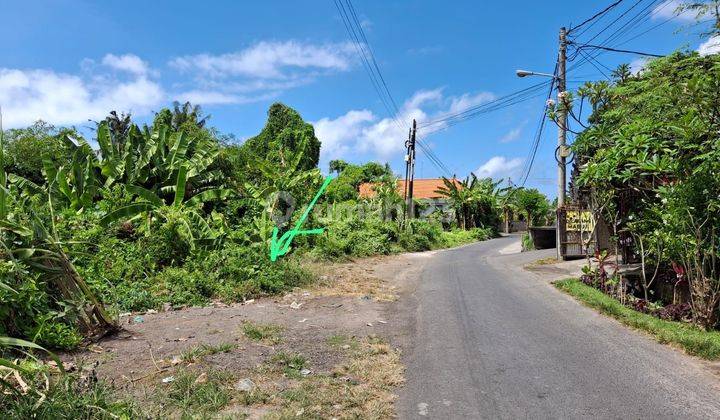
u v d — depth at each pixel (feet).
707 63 31.07
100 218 41.55
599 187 33.65
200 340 22.29
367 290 38.40
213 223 49.21
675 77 31.73
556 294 35.12
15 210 22.84
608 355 21.15
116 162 52.44
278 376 17.94
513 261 58.59
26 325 19.33
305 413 14.71
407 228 91.61
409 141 96.27
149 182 54.13
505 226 197.77
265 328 24.50
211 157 58.34
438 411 15.51
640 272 34.32
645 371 19.15
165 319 26.81
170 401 14.99
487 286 39.27
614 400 16.38
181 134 56.54
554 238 86.38
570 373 18.95
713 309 24.14
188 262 37.37
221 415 14.32
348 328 25.62
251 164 61.41
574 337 23.98
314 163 110.93
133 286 32.35
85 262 33.86
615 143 31.81
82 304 21.58
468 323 26.89
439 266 56.44
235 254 39.78
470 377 18.54
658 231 26.94
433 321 27.45
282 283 37.47
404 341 23.48
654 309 28.43
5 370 14.46
